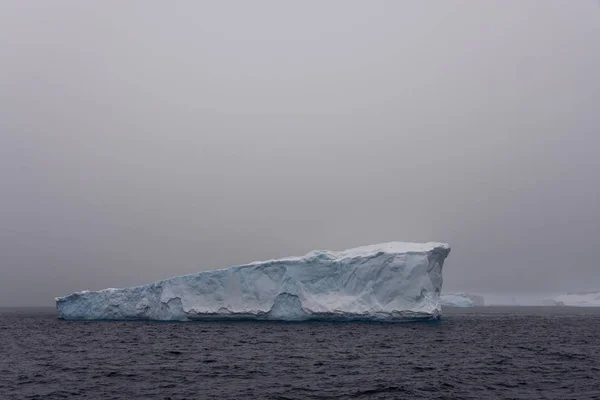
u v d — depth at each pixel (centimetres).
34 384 2398
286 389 2231
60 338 4703
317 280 5644
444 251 5578
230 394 2142
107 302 6862
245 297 5841
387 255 5322
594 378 2478
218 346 3834
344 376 2533
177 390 2230
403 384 2320
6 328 6216
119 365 2953
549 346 3844
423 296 5278
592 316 9562
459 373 2614
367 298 5362
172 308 6172
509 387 2275
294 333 4775
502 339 4394
